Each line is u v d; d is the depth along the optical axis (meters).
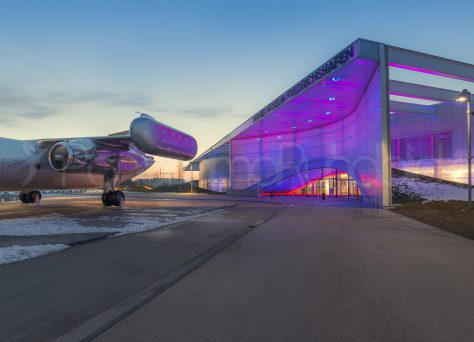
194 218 15.07
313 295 4.50
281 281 5.17
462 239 9.25
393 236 9.80
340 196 40.31
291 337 3.23
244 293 4.59
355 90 25.75
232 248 7.94
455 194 26.19
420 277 5.38
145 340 3.17
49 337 3.25
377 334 3.30
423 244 8.48
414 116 35.28
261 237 9.63
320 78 23.06
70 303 4.20
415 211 17.61
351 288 4.80
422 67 21.67
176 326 3.50
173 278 5.34
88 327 3.47
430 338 3.21
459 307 4.04
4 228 10.98
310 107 30.42
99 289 4.78
